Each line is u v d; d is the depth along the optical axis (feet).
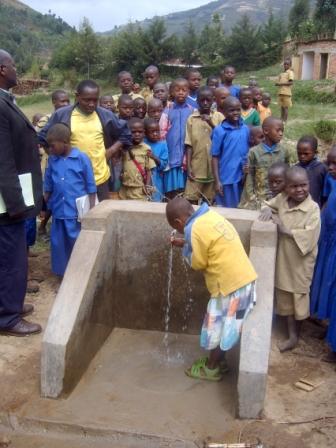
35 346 14.53
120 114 21.94
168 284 15.20
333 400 12.20
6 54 14.08
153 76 28.07
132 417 11.66
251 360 11.44
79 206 17.04
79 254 13.67
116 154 19.60
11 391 12.43
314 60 102.99
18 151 14.35
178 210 12.14
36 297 17.56
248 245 14.17
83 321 12.98
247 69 128.16
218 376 13.15
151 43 130.31
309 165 16.30
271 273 12.94
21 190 14.19
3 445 11.23
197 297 15.11
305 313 14.24
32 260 20.63
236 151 20.07
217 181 20.43
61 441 11.33
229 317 12.01
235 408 11.75
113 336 15.30
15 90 136.26
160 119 22.66
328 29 113.91
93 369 13.60
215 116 23.00
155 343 15.01
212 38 138.92
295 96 81.10
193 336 15.42
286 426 11.28
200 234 11.89
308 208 14.10
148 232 14.90
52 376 12.11
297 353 14.21
